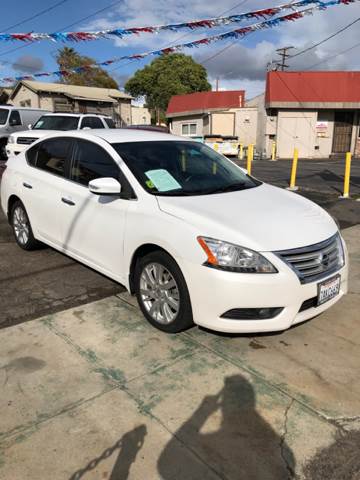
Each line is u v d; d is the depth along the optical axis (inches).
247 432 103.8
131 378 123.2
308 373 126.8
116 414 109.0
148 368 128.0
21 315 158.4
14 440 100.0
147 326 151.4
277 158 989.2
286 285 126.4
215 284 126.8
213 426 105.4
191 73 1690.5
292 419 108.1
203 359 132.7
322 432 104.0
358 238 260.7
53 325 151.6
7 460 94.7
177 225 136.6
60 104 1309.1
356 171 627.2
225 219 137.1
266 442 101.0
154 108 1745.8
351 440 101.7
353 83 960.3
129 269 155.6
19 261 215.3
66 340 142.1
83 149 184.7
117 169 165.0
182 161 178.2
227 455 97.2
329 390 119.3
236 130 1133.7
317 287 133.0
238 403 113.6
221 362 131.3
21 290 180.5
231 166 194.5
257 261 125.9
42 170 205.6
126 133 190.2
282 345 141.3
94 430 103.6
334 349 139.6
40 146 214.5
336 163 791.7
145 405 112.3
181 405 112.5
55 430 103.3
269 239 130.6
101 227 165.3
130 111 1478.8
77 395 115.8
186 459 96.0
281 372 127.0
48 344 139.6
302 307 133.4
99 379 122.5
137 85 1742.1
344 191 393.7
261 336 146.6
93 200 169.3
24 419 106.7
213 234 130.3
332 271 139.9
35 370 126.1
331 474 92.9
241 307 126.6
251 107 1117.1
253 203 154.1
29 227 218.2
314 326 154.0
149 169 164.2
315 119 975.0
